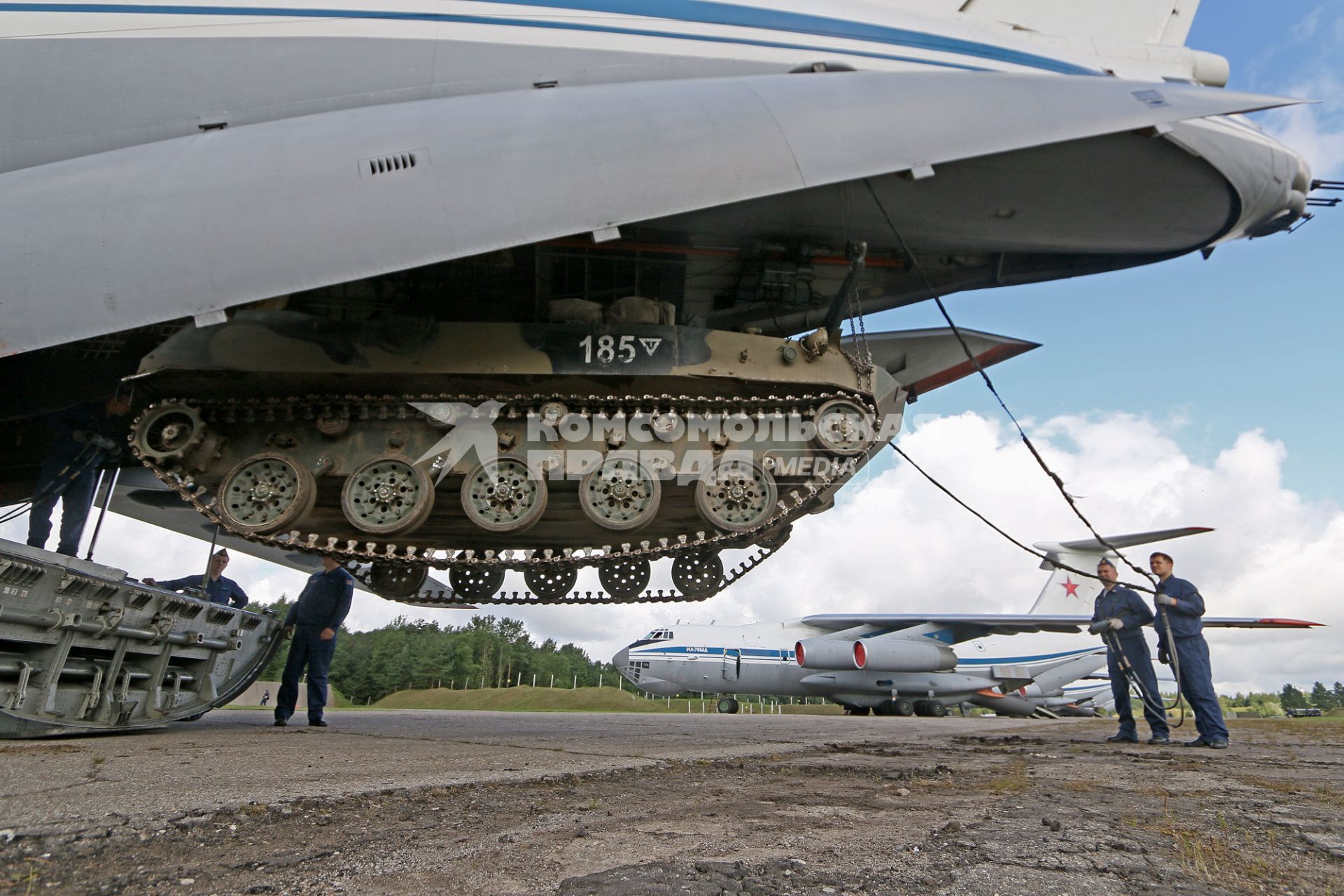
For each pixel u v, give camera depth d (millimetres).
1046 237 10875
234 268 7410
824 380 9977
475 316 10836
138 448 9141
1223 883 2549
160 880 2463
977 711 43250
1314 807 4035
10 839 2895
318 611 9664
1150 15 12039
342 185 7832
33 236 7570
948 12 11594
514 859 2764
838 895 2354
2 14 9852
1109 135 9445
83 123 9352
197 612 8398
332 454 9711
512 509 9586
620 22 10312
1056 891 2412
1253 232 11555
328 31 9906
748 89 9234
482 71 9828
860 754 6840
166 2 10039
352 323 9398
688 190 8023
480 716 15008
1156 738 8656
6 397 10484
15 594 6363
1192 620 8422
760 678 29969
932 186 9859
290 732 8359
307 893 2348
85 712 7094
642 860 2746
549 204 7844
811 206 10055
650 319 10062
